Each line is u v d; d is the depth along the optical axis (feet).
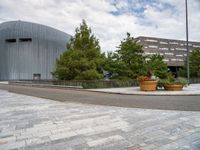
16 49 187.93
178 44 199.00
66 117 20.63
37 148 12.05
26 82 119.96
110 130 15.75
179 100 34.45
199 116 20.66
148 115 21.40
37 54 189.98
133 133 14.89
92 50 77.36
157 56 90.68
